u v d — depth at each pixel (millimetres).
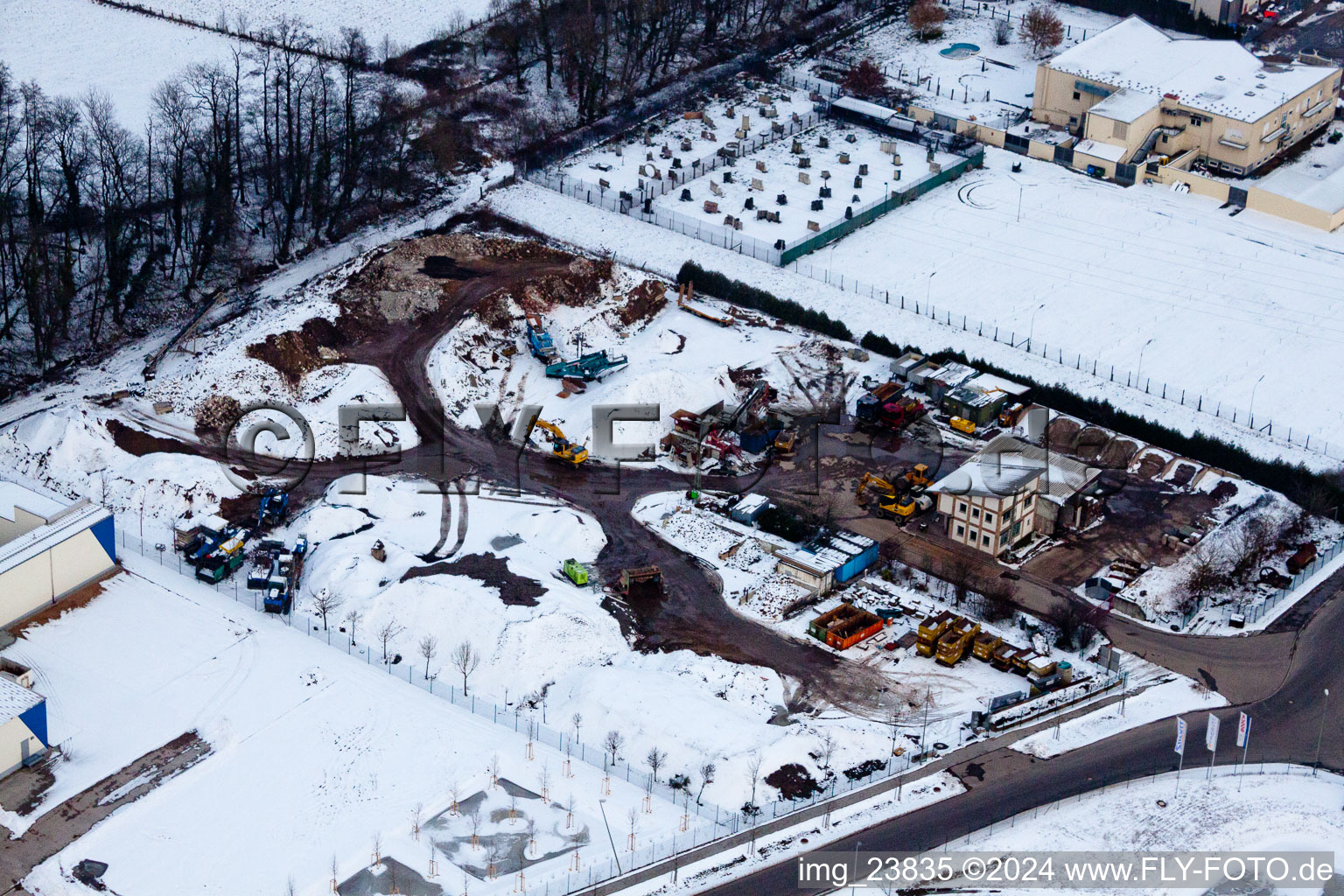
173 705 135625
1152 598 153250
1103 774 132250
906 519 163375
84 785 127562
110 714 134500
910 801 128875
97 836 122875
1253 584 156500
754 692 139875
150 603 147375
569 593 149375
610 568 155625
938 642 144500
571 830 124625
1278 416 178875
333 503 161125
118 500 159875
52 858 120812
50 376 180125
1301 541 162500
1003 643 145250
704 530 161250
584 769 130875
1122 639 149000
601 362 181750
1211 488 169250
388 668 141125
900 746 134500
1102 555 159500
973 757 133625
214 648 142250
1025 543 161250
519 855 122188
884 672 143250
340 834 123625
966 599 152250
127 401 174625
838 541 156750
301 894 118062
